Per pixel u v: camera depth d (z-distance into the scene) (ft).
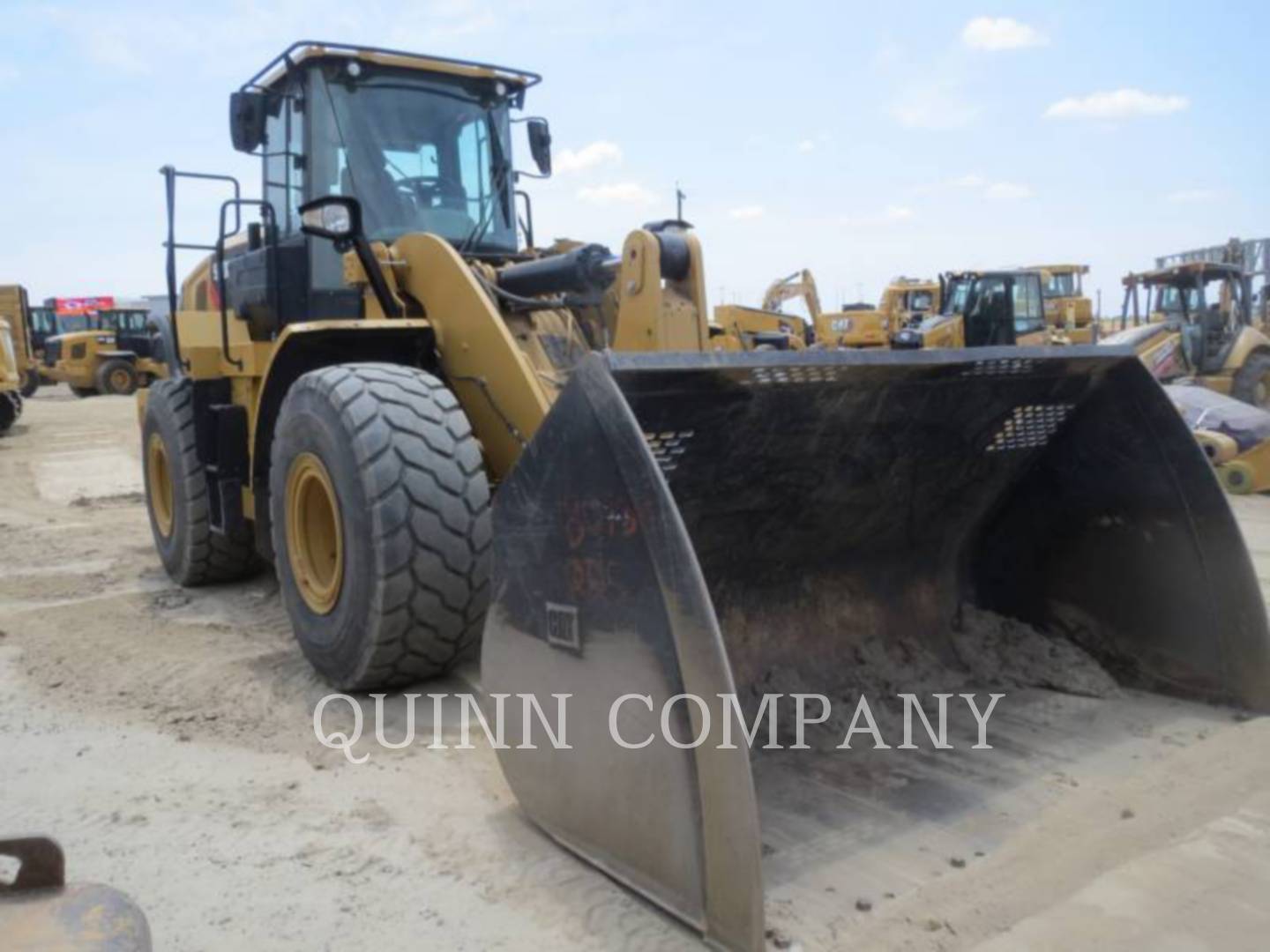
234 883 9.22
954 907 8.29
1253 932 7.94
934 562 13.48
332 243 16.22
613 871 8.93
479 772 11.31
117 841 10.05
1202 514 11.98
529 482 9.38
